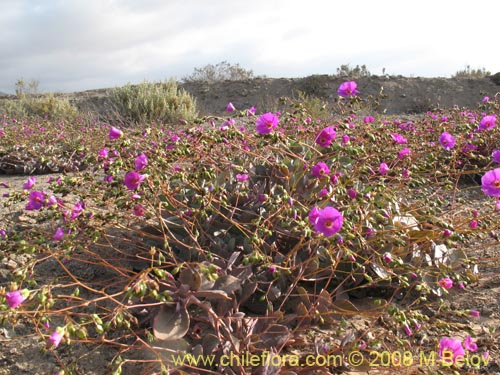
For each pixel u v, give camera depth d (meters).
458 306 2.81
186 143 3.38
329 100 16.50
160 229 3.06
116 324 2.19
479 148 5.36
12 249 2.89
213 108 16.89
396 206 3.16
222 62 21.53
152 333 2.36
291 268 2.55
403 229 2.86
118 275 2.98
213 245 2.83
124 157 3.50
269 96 16.28
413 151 4.39
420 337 2.51
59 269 3.07
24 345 2.39
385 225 2.99
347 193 2.88
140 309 2.49
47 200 2.83
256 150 3.47
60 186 3.16
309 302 2.53
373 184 3.16
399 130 5.32
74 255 3.16
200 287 2.35
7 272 2.97
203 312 2.49
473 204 4.34
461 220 3.55
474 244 3.59
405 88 17.14
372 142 3.72
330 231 2.28
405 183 3.55
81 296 2.79
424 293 2.56
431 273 2.85
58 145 7.25
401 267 2.54
